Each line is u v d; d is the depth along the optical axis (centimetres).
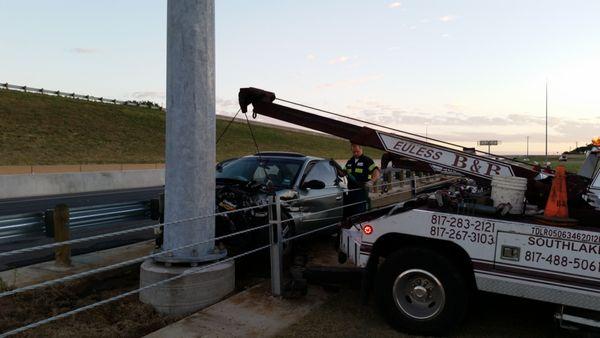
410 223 472
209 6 536
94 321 482
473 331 473
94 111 5528
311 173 793
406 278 465
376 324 484
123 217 712
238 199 664
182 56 523
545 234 428
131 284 605
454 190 561
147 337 438
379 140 581
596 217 434
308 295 565
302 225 733
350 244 530
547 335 469
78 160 3625
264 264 723
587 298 416
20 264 690
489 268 445
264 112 641
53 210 637
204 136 536
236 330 458
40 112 4797
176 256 532
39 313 498
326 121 612
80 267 647
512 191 455
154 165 3522
